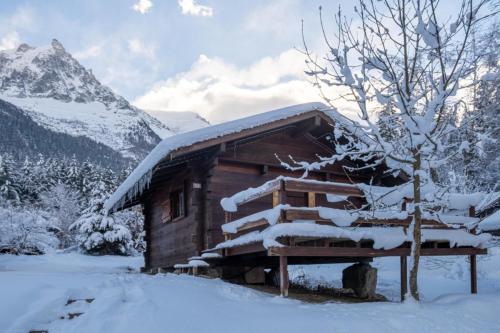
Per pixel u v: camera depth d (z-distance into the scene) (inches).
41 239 1211.2
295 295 317.1
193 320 188.4
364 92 234.1
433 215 307.6
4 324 191.0
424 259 693.9
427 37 225.0
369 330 192.9
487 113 329.4
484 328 212.4
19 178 2139.5
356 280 364.8
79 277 287.7
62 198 1679.4
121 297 217.6
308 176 465.7
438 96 229.0
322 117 428.8
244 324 187.9
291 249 259.8
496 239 545.0
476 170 490.9
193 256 406.0
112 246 1093.1
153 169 378.9
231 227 329.1
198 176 420.5
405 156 248.1
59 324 193.2
